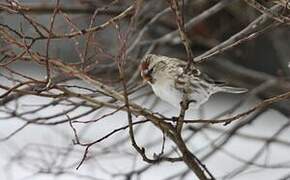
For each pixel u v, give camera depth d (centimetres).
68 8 1344
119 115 1689
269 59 1969
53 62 840
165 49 1595
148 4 1391
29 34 1140
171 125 850
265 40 1958
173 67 979
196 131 1288
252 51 1867
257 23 1013
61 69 848
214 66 1689
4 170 1327
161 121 843
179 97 984
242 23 1675
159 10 1498
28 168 1416
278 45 1762
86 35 878
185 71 829
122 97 843
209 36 1680
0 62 917
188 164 871
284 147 1673
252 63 1945
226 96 2048
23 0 1375
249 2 848
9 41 830
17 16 1107
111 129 1611
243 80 1700
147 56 1017
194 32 1664
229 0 1242
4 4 895
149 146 1394
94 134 1568
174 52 1606
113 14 1305
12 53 888
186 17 1528
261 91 1606
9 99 1025
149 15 1485
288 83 1600
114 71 1160
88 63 989
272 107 1491
